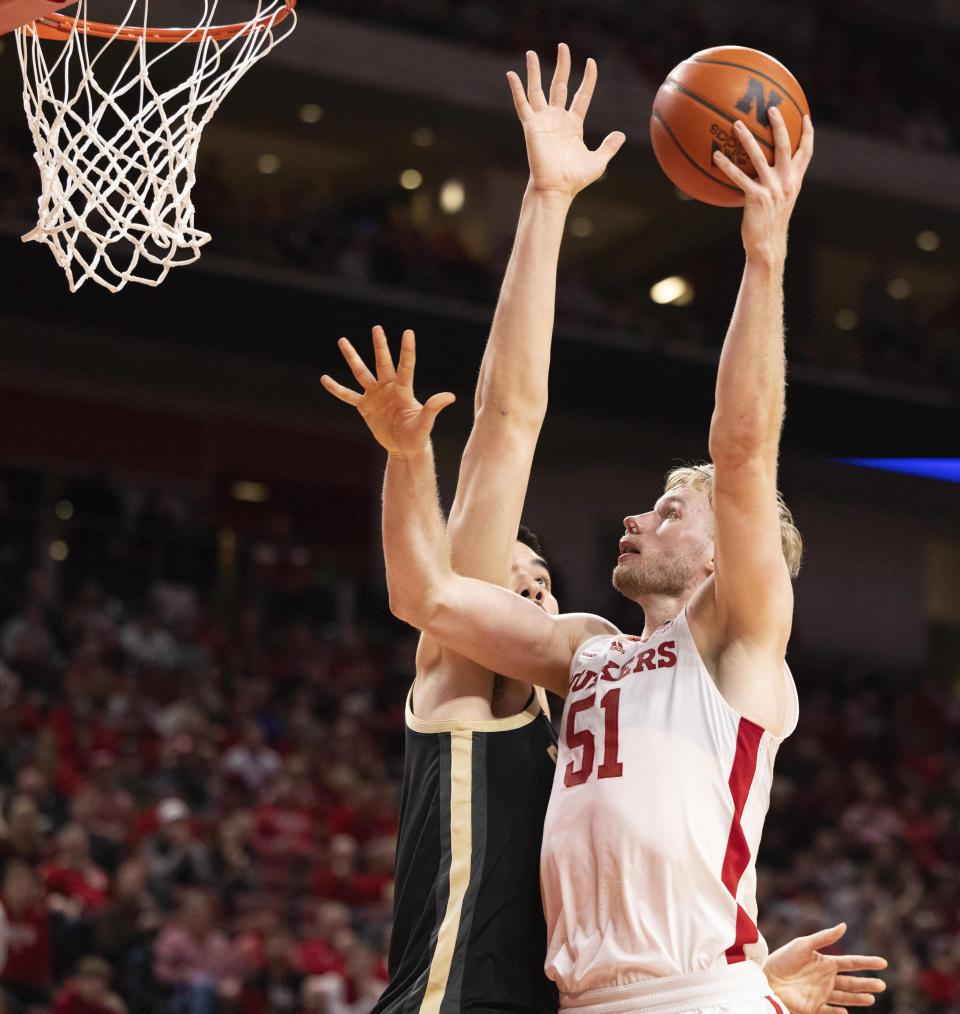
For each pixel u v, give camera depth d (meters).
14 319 17.67
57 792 12.09
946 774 20.33
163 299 18.36
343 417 21.69
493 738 3.52
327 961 10.98
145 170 4.50
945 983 13.41
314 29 20.09
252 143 22.36
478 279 20.81
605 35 22.47
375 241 20.55
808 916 13.98
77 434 20.06
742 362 3.15
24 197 17.94
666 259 25.00
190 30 4.73
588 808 3.22
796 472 22.16
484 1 21.92
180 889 11.22
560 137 3.82
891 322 23.61
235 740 14.72
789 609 3.31
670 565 3.62
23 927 9.60
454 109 21.23
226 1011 10.11
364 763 15.29
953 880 16.77
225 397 20.81
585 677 3.45
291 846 12.64
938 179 23.41
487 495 3.63
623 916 3.13
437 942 3.30
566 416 20.69
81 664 15.06
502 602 3.48
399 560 3.29
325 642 18.02
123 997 9.84
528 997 3.31
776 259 3.23
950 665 25.16
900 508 24.00
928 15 25.94
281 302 19.08
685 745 3.21
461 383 20.08
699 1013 3.03
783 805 17.45
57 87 4.82
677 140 3.46
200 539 17.95
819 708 20.72
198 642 16.78
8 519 16.77
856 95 23.92
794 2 24.97
